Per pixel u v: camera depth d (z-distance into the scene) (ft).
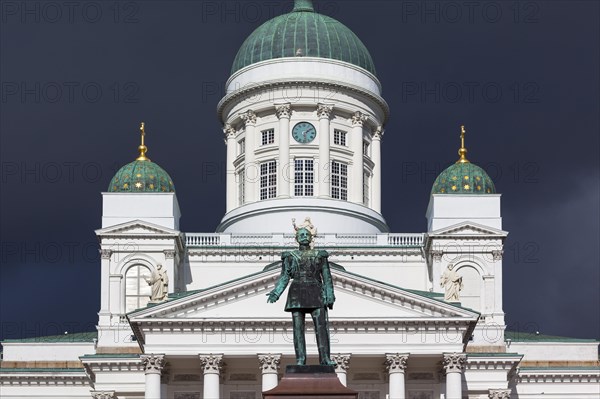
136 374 442.09
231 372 428.56
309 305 177.17
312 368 170.30
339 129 519.19
